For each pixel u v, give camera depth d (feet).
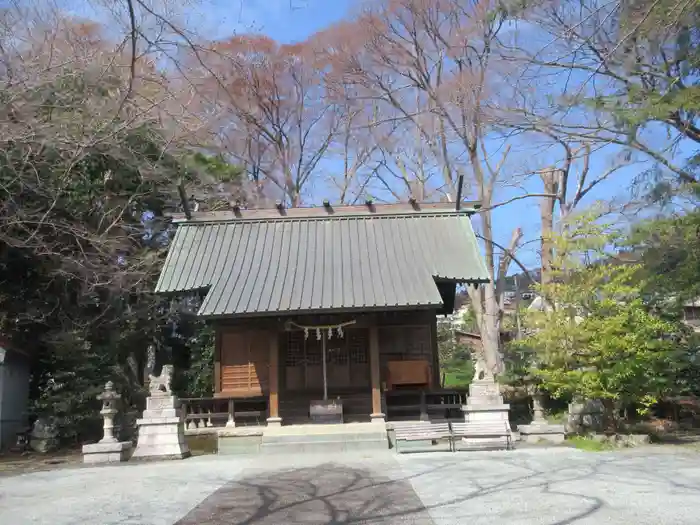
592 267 48.24
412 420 55.01
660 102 41.45
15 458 51.19
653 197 51.16
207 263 57.31
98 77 41.65
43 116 43.96
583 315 48.11
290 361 58.70
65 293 63.10
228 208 79.05
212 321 53.88
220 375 58.29
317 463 41.57
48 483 36.99
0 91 39.47
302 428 49.93
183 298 75.56
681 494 27.78
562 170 78.54
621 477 32.40
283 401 57.16
